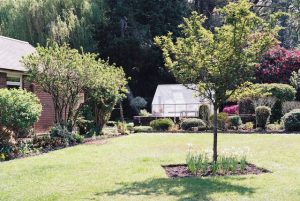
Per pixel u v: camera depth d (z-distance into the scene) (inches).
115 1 1380.4
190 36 337.1
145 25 1353.3
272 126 743.1
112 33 1330.0
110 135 689.6
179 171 342.3
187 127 795.4
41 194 263.3
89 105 684.7
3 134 450.9
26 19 1141.1
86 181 301.3
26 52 787.4
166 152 458.9
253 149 466.6
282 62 1013.2
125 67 1348.4
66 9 1209.4
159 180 300.8
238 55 327.3
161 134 703.7
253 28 327.0
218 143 539.8
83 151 471.8
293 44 1643.7
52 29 1128.2
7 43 778.2
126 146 520.4
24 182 301.7
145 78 1401.3
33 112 481.1
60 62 581.0
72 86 607.8
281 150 450.3
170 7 1378.0
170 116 976.9
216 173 326.3
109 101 693.3
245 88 345.4
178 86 1093.8
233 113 940.0
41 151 483.2
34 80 588.4
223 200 239.5
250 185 277.3
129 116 1278.3
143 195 255.6
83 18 1221.7
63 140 549.6
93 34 1293.1
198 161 331.9
